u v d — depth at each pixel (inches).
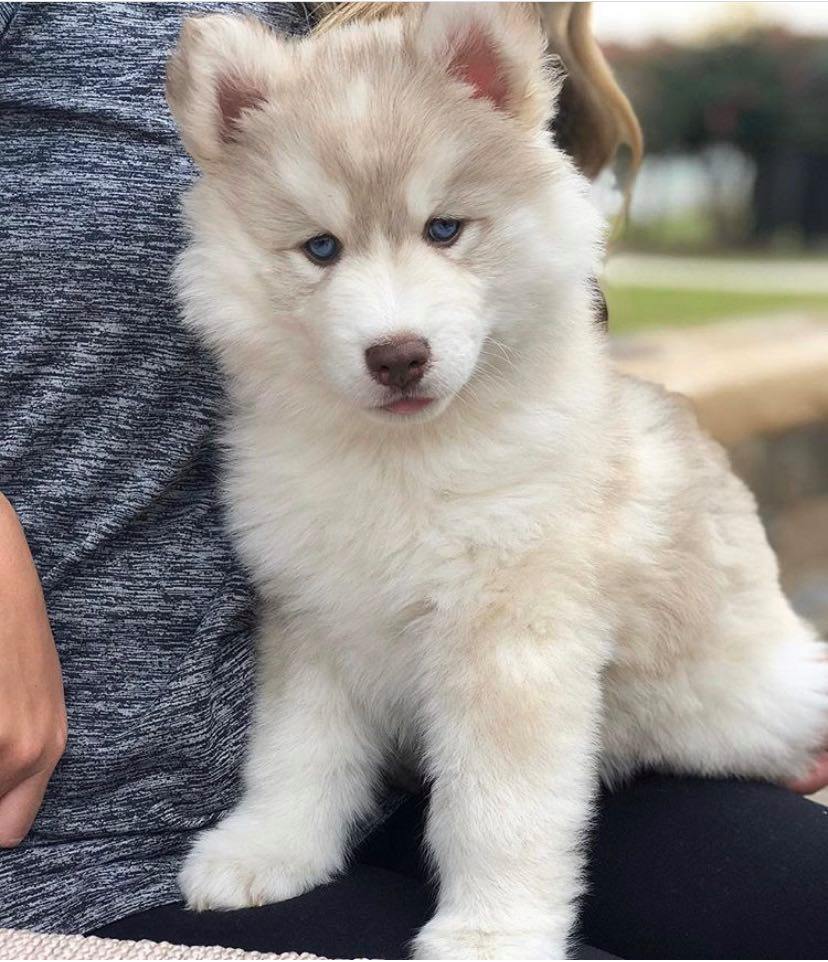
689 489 24.5
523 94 22.8
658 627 23.7
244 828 23.0
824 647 27.6
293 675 24.1
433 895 22.4
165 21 23.5
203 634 22.3
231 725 23.1
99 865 21.4
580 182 23.5
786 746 25.5
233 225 22.4
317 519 22.6
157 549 22.4
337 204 21.5
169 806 22.3
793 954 21.4
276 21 25.9
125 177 22.3
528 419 22.2
